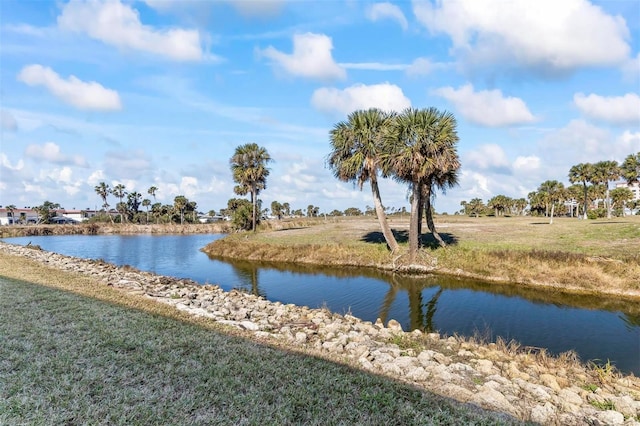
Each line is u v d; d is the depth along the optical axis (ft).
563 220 172.45
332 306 42.68
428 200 72.84
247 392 14.92
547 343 30.19
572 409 16.08
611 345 29.71
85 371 16.20
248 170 130.41
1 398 13.69
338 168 75.46
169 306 30.40
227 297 41.39
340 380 16.70
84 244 135.95
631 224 104.83
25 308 26.25
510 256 58.59
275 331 25.79
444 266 61.41
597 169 183.21
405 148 61.52
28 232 199.11
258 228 142.41
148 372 16.39
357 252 74.02
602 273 49.08
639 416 16.12
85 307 27.02
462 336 30.04
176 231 219.41
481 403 15.70
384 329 28.68
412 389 16.30
